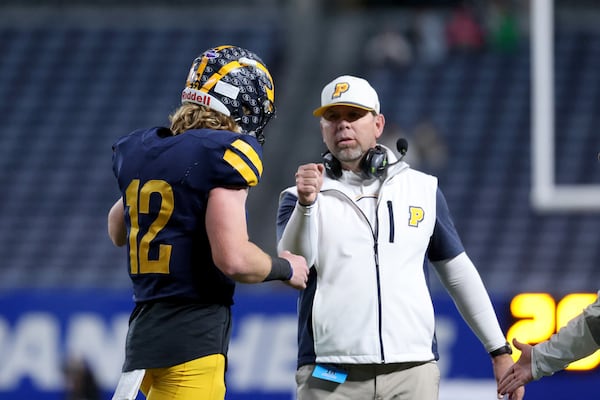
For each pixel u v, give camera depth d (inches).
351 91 587.5
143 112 2191.2
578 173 1417.3
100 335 1129.4
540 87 1064.2
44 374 1127.6
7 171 2049.7
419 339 578.9
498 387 591.2
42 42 2367.1
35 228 1915.6
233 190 469.7
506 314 1006.4
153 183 476.7
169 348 467.5
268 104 502.0
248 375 1112.2
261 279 472.4
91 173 2042.3
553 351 574.2
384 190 588.4
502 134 2044.8
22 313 1133.7
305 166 557.9
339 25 2375.7
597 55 2010.3
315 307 580.4
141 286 480.1
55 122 2166.6
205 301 474.6
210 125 488.1
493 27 2223.2
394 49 2231.8
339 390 579.5
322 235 583.8
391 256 580.1
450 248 605.3
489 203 1897.1
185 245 471.5
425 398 579.5
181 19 2417.6
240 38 2361.0
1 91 2242.9
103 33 2390.5
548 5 1063.0
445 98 2138.3
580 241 1818.4
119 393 464.8
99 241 1881.2
